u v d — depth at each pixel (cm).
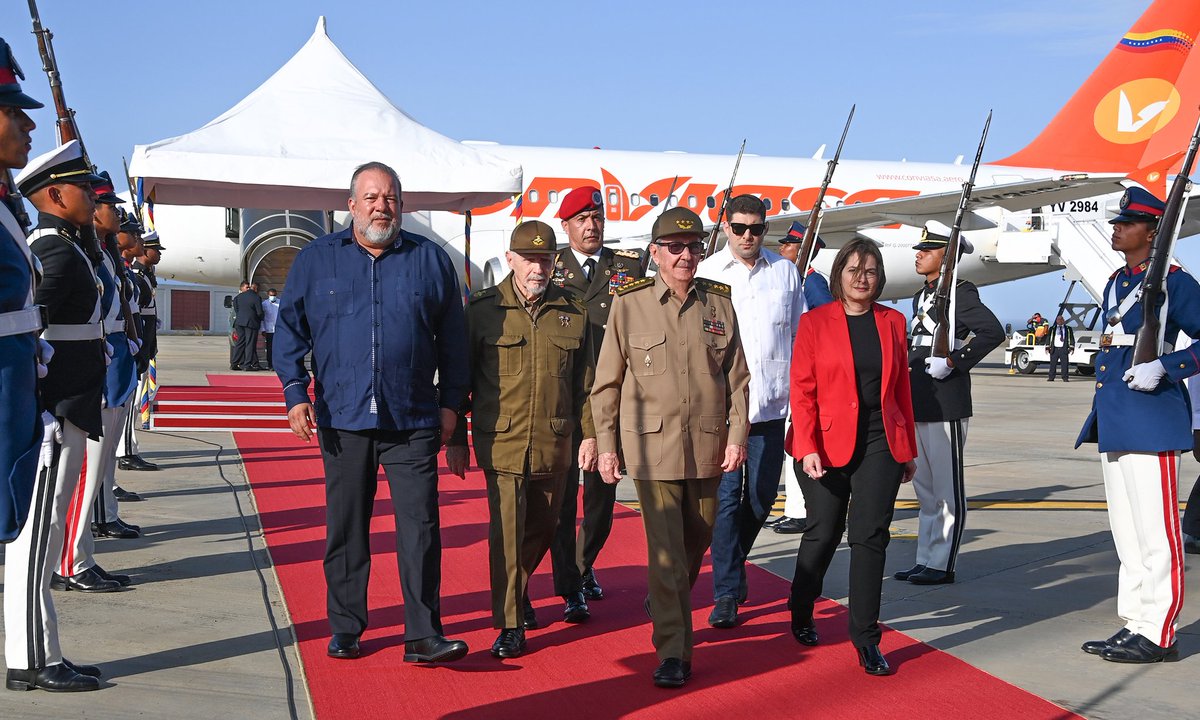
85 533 477
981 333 504
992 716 340
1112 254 2059
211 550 561
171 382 1589
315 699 348
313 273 389
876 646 386
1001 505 766
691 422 383
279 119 719
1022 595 503
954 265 506
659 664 379
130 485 763
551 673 380
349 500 390
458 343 401
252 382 1627
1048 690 366
